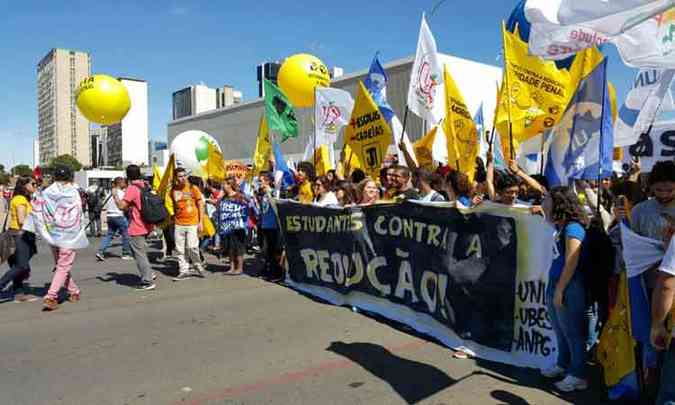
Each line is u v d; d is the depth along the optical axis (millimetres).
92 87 9938
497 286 4742
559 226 4023
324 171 10312
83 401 4016
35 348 5266
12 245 7160
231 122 37094
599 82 4637
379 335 5516
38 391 4215
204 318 6309
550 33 4449
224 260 10977
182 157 15062
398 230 5898
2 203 17516
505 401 3873
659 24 4707
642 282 3402
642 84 6805
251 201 11258
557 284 3904
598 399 3893
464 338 4980
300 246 7715
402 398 3957
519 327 4598
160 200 8047
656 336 2891
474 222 4961
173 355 5000
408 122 22594
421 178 6238
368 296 6410
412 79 7445
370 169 7824
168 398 4039
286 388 4188
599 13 3982
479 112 10789
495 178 5637
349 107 10117
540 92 5520
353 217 6602
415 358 4824
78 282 8727
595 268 3912
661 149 8086
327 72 11203
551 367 4297
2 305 7117
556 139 5031
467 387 4141
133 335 5664
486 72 22812
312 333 5625
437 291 5359
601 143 4527
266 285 8219
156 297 7480
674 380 2912
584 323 3979
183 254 8914
